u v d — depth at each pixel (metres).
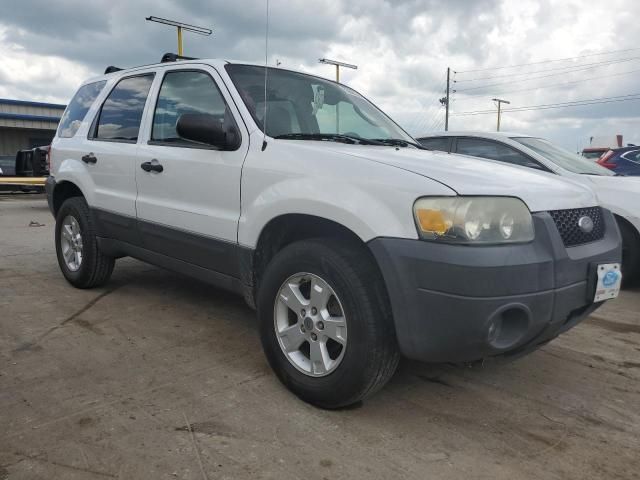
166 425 2.60
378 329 2.56
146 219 3.92
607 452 2.54
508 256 2.37
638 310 4.89
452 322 2.36
